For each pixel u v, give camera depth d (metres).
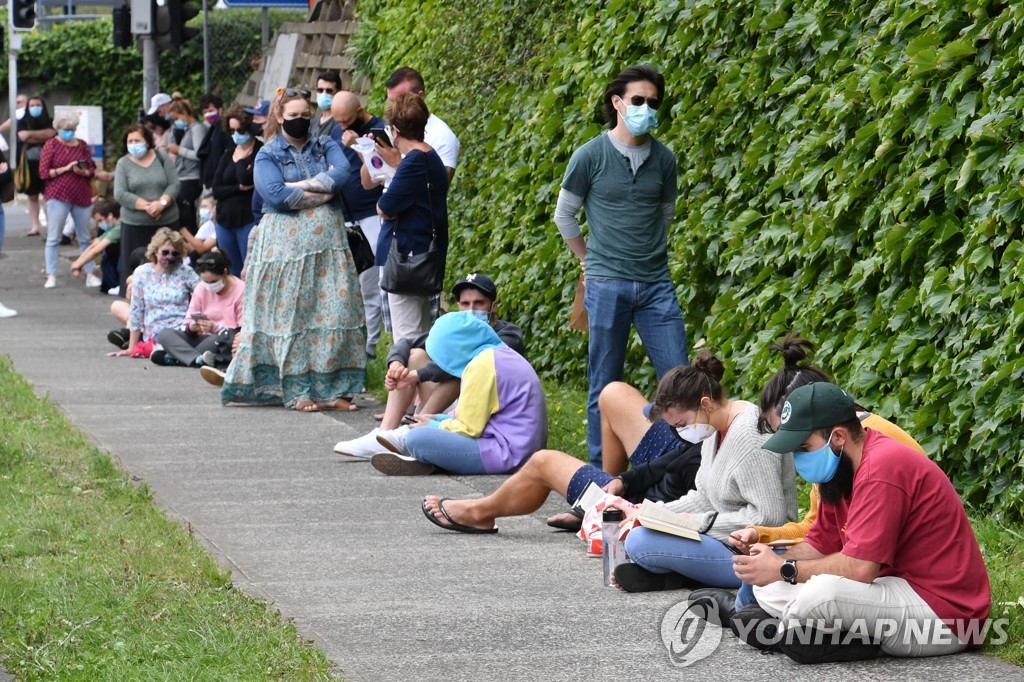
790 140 12.31
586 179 12.08
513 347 13.25
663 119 14.45
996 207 10.13
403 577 9.45
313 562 9.82
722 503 9.13
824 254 12.00
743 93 12.98
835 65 11.77
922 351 10.66
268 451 13.61
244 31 51.56
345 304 15.73
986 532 9.86
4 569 9.02
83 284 28.11
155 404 16.02
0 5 54.22
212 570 9.23
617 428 10.89
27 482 11.77
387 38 23.00
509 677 7.50
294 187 15.46
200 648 7.73
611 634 8.22
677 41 13.85
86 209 28.12
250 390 15.88
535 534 10.65
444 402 13.62
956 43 10.31
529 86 17.44
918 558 7.61
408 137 14.42
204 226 24.05
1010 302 10.15
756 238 12.89
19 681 7.29
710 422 9.11
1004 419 9.96
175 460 13.15
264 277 15.73
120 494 11.59
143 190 23.91
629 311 12.09
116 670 7.41
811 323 11.95
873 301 11.44
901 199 10.75
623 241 12.02
